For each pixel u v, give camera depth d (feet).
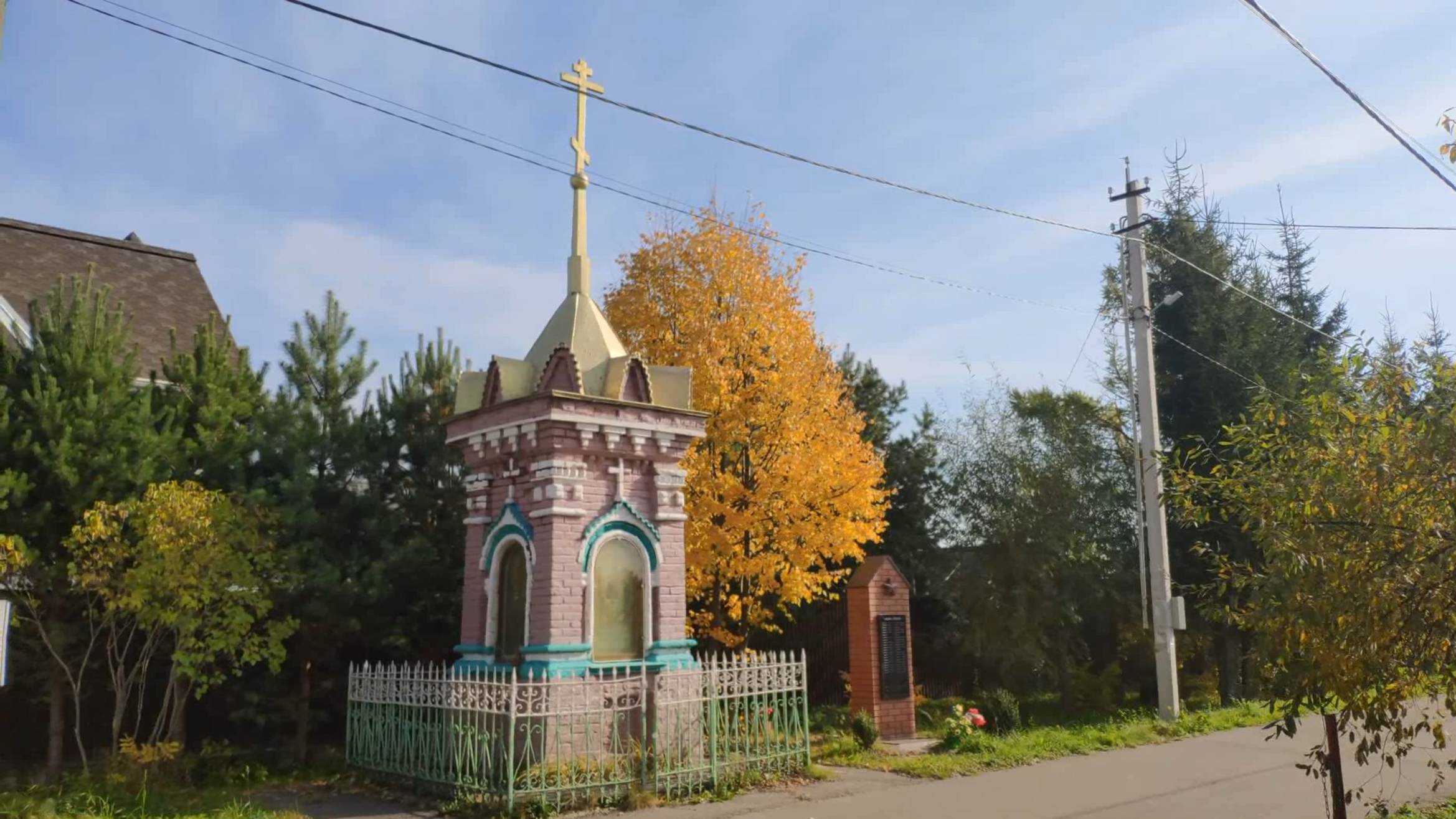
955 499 84.84
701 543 54.65
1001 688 85.15
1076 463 84.12
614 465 42.63
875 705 54.80
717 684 39.96
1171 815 35.27
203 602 41.29
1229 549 82.48
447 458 51.90
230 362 60.54
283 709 47.60
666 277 59.82
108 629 44.29
